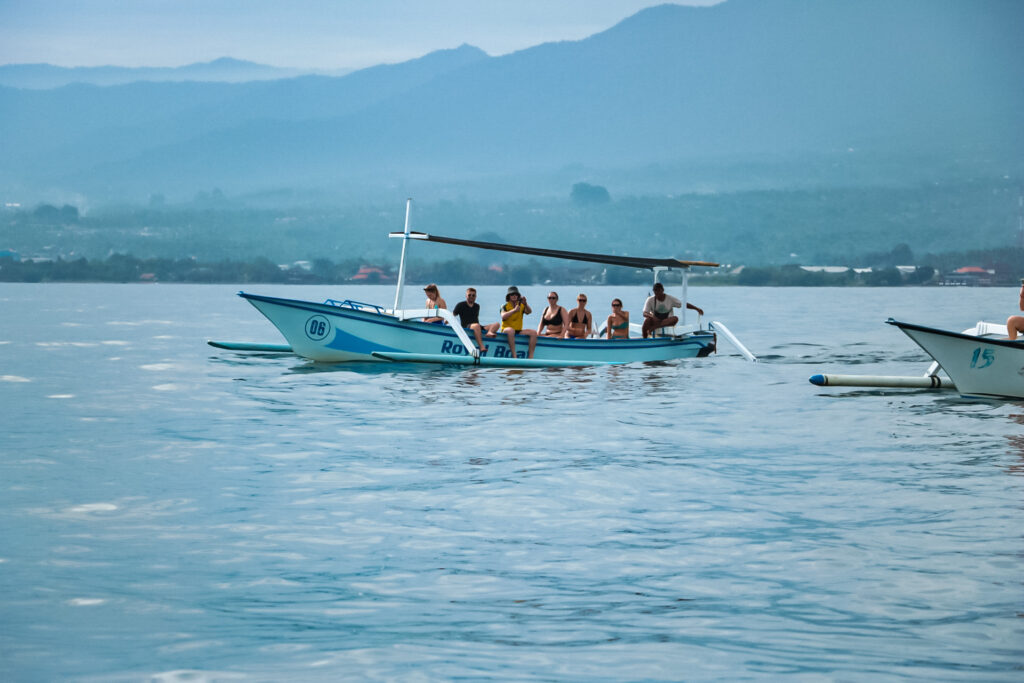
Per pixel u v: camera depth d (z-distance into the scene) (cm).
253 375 8100
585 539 3259
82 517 3497
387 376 7919
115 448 4884
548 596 2712
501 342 8456
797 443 5103
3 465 4428
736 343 9662
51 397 6838
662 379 7894
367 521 3475
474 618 2544
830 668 2238
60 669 2216
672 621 2523
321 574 2891
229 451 4812
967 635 2423
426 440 5144
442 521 3478
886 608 2608
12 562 2972
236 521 3459
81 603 2633
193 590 2742
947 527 3394
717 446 5009
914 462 4588
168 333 13988
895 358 10325
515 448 4925
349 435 5291
